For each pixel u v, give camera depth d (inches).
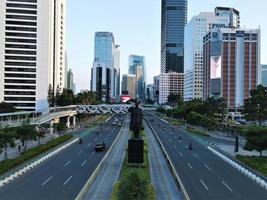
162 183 3016.7
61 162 4028.1
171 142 6122.1
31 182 3011.8
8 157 4249.5
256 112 7047.2
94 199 2497.5
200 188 2866.6
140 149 3700.8
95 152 4835.1
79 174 3356.3
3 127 4638.3
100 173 3376.0
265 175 3336.6
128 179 2177.7
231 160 4160.9
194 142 6195.9
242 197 2608.3
